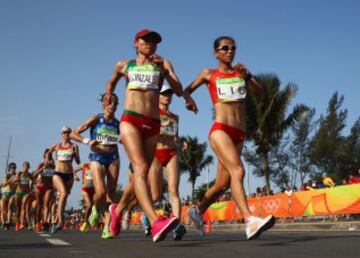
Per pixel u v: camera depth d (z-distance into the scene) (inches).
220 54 220.5
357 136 1710.1
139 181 180.1
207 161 1567.4
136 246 187.5
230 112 214.1
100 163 304.7
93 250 169.6
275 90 1035.3
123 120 192.9
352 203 505.7
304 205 573.0
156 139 196.9
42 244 205.2
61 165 430.0
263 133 1029.2
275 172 1768.0
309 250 162.2
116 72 206.8
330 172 1688.0
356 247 173.8
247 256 142.7
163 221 166.1
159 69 199.6
